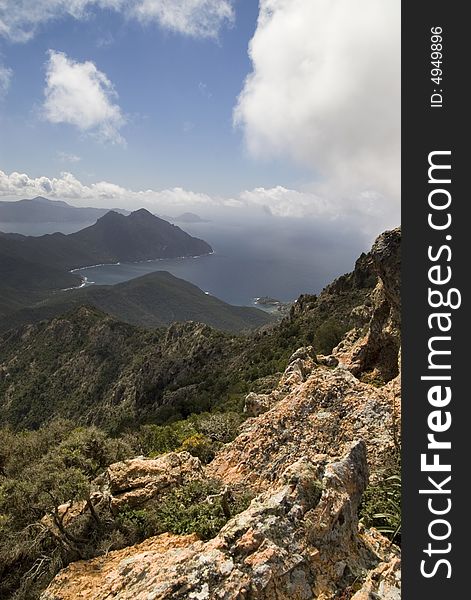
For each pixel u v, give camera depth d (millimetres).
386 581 6973
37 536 12523
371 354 23922
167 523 11539
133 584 7320
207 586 6496
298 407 15133
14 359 181375
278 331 98000
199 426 28672
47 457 14992
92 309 199250
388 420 13414
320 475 8508
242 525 7500
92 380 157625
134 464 14508
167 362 125000
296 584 6738
